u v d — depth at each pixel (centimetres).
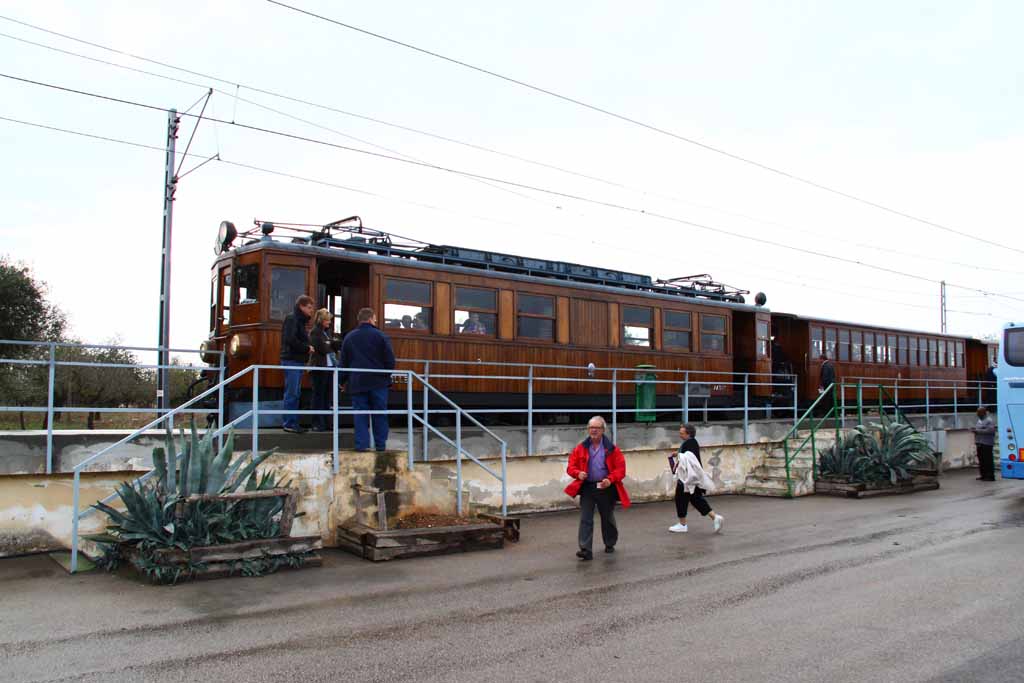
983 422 2056
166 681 537
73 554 841
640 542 1109
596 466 998
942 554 1016
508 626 677
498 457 1348
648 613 722
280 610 719
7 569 858
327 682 538
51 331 3067
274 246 1344
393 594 786
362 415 1053
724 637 649
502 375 1577
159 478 875
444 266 1511
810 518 1355
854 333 2611
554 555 1003
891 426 1831
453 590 805
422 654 599
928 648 621
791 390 2414
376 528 984
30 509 922
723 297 2150
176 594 770
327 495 998
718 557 997
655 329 1864
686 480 1195
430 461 1260
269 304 1336
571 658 593
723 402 2066
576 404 1711
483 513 1119
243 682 536
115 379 2786
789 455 1830
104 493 951
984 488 1855
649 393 1633
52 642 619
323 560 929
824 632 664
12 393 2562
